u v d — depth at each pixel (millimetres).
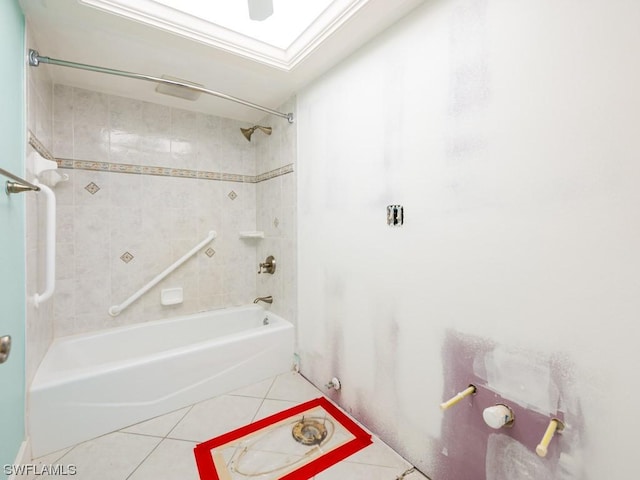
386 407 1365
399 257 1279
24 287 1192
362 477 1192
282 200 2176
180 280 2287
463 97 1021
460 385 1065
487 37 948
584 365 773
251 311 2453
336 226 1638
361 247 1477
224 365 1795
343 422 1527
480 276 992
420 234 1186
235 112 2330
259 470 1222
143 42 1417
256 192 2588
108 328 2014
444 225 1098
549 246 828
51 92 1777
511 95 894
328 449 1339
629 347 702
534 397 869
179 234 2266
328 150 1679
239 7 1321
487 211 965
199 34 1396
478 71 975
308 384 1901
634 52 676
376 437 1416
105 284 1999
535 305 861
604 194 728
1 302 946
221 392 1784
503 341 937
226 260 2486
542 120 830
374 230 1396
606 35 714
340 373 1647
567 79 779
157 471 1212
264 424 1511
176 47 1460
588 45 743
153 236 2160
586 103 750
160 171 2174
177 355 1636
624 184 699
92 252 1951
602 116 725
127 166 2051
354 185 1504
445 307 1104
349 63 1510
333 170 1645
